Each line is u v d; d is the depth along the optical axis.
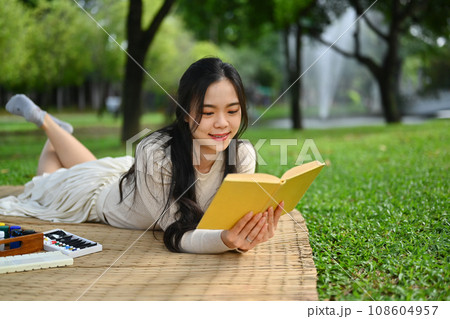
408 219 2.79
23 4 11.66
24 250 2.14
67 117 17.59
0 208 2.76
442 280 1.92
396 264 2.11
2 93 16.69
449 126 8.74
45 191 2.79
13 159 6.01
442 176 3.94
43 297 1.70
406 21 12.56
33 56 13.34
